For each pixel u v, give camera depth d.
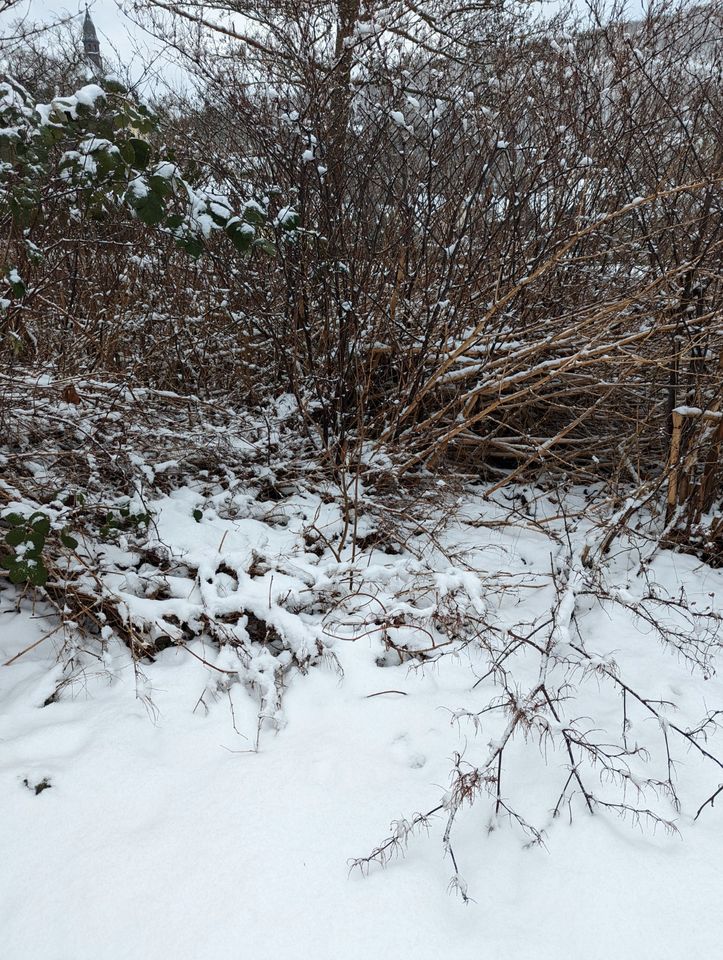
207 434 4.04
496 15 5.28
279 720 2.50
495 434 4.75
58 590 3.01
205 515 3.63
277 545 3.47
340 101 4.34
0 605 3.05
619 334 4.17
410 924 1.82
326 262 4.13
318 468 4.12
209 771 2.28
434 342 4.23
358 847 2.02
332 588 3.14
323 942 1.77
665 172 4.20
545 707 2.53
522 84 4.98
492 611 3.20
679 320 3.76
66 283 4.93
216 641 2.88
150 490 3.61
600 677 2.74
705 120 4.19
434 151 4.30
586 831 2.08
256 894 1.88
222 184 4.44
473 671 2.76
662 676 2.75
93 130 2.91
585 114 4.33
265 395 4.81
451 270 4.14
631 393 4.46
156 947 1.76
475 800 2.19
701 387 3.65
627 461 4.08
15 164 3.02
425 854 2.03
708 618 3.16
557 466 4.45
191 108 5.34
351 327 4.32
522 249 4.48
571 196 4.57
